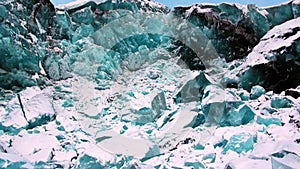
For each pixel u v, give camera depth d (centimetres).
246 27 1433
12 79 880
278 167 338
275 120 582
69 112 787
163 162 464
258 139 496
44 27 1242
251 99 838
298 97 777
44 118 696
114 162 411
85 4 1544
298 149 385
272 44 1010
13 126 618
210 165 446
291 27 1041
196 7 1488
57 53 1161
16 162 388
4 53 877
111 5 1612
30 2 1103
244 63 1018
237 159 386
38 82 949
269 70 930
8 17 904
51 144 534
